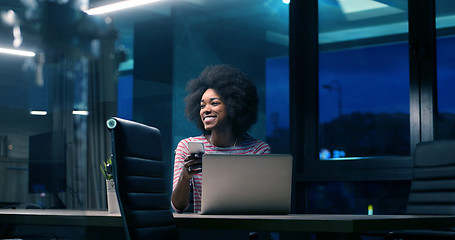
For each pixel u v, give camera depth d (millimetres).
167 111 6625
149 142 1734
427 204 2584
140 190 1569
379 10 4227
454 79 3617
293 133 4227
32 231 1823
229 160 1872
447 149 2594
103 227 1808
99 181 4566
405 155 3773
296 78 4250
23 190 1999
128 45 6578
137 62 6633
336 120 4328
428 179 2621
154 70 6691
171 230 1642
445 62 3656
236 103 2527
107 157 4598
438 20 3672
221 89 2545
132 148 1596
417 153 2715
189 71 6797
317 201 4270
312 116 4199
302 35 4305
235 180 1873
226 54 7176
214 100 2533
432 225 1587
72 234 1799
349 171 3965
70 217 1731
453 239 2523
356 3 4395
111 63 4242
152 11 6637
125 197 1486
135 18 6551
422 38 3680
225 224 1588
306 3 4289
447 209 2494
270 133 7066
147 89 6688
